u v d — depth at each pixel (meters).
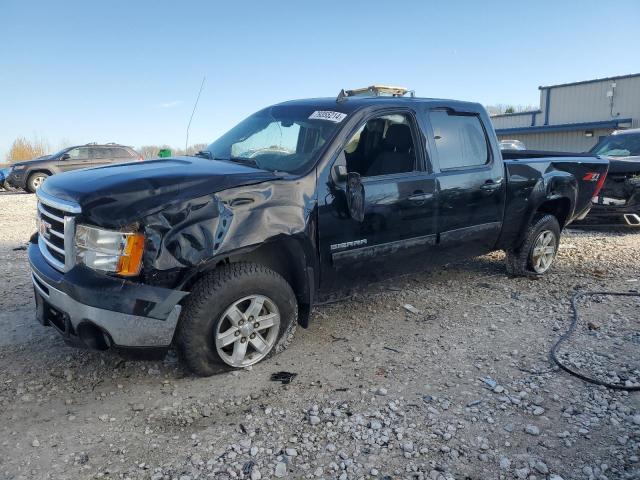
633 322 4.76
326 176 3.89
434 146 4.64
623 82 28.78
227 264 3.58
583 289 5.71
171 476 2.68
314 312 4.95
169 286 3.27
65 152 19.11
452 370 3.85
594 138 29.59
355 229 4.06
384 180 4.24
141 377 3.68
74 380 3.63
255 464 2.78
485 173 5.02
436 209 4.59
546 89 32.66
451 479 2.68
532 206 5.61
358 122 4.14
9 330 4.44
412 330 4.58
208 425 3.14
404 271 4.65
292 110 4.64
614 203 8.80
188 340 3.42
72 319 3.22
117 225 3.12
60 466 2.75
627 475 2.72
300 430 3.09
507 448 2.94
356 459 2.84
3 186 20.94
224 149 4.63
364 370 3.83
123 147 19.97
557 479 2.69
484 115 5.21
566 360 4.01
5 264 6.70
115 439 2.99
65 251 3.28
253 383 3.60
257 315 3.68
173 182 3.37
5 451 2.86
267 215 3.54
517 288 5.75
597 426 3.16
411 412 3.29
